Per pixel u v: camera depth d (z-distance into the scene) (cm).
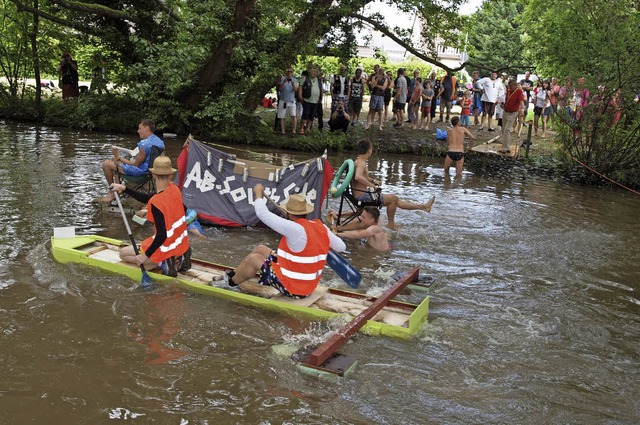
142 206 962
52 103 2045
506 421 443
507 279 746
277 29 1972
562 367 526
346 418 436
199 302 618
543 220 1055
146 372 483
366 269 757
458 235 922
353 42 2042
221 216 909
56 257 704
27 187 1041
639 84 1477
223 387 468
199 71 1861
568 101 1566
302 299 617
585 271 793
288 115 2180
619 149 1491
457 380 496
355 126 2028
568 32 1584
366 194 916
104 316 575
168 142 1686
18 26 2003
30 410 427
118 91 2025
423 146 1812
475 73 2241
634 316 650
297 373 493
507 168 1597
